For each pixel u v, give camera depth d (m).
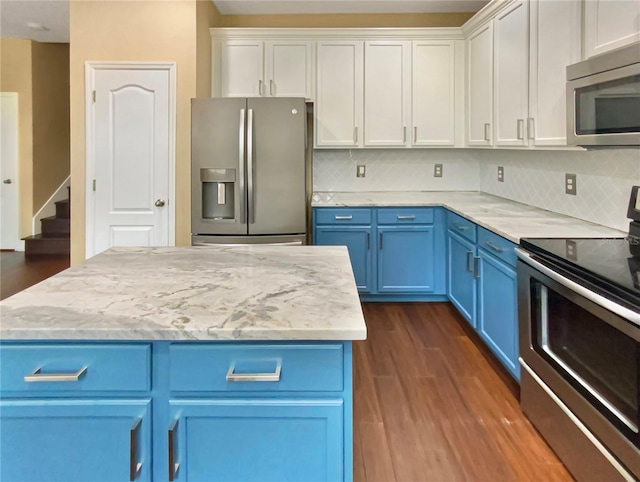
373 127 3.95
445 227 3.67
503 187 3.75
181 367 1.03
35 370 1.02
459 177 4.30
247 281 1.38
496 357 2.59
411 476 1.72
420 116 3.94
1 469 1.03
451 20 4.17
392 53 3.90
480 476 1.71
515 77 2.82
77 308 1.12
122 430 1.03
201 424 1.04
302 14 4.17
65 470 1.04
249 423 1.04
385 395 2.33
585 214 2.54
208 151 3.22
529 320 1.97
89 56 3.49
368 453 1.85
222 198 3.26
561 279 1.63
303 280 1.39
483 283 2.70
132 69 3.50
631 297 1.29
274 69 3.89
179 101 3.53
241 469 1.05
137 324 1.02
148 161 3.57
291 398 1.04
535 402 1.97
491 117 3.26
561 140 2.26
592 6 1.96
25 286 4.22
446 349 2.90
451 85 3.92
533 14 2.55
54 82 5.95
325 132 3.95
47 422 1.03
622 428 1.35
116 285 1.33
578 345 1.59
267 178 3.24
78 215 3.59
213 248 1.91
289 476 1.05
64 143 6.15
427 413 2.15
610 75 1.68
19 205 5.68
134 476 1.02
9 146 5.62
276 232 3.27
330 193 4.24
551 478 1.69
